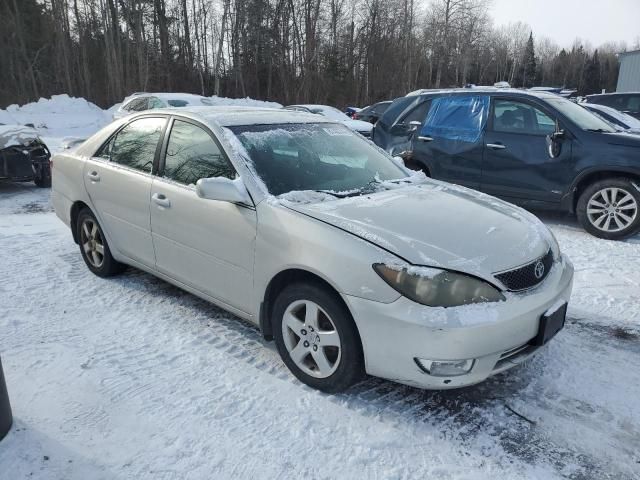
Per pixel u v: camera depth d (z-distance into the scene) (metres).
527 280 3.02
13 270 5.11
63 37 37.59
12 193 9.12
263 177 3.56
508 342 2.85
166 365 3.49
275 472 2.59
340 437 2.83
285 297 3.25
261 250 3.31
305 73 40.28
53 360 3.52
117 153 4.61
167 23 39.62
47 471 2.55
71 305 4.37
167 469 2.59
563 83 90.56
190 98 14.68
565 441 2.83
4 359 3.53
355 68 44.88
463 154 7.36
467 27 54.03
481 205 3.68
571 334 4.01
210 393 3.19
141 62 36.44
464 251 2.95
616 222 6.36
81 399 3.11
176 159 4.04
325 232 3.05
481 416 3.02
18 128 9.29
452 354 2.72
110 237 4.64
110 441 2.77
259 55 41.31
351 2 43.12
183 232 3.85
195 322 4.09
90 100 37.91
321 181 3.77
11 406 3.03
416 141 7.87
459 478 2.57
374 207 3.36
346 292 2.89
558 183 6.69
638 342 3.89
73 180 4.96
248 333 3.93
